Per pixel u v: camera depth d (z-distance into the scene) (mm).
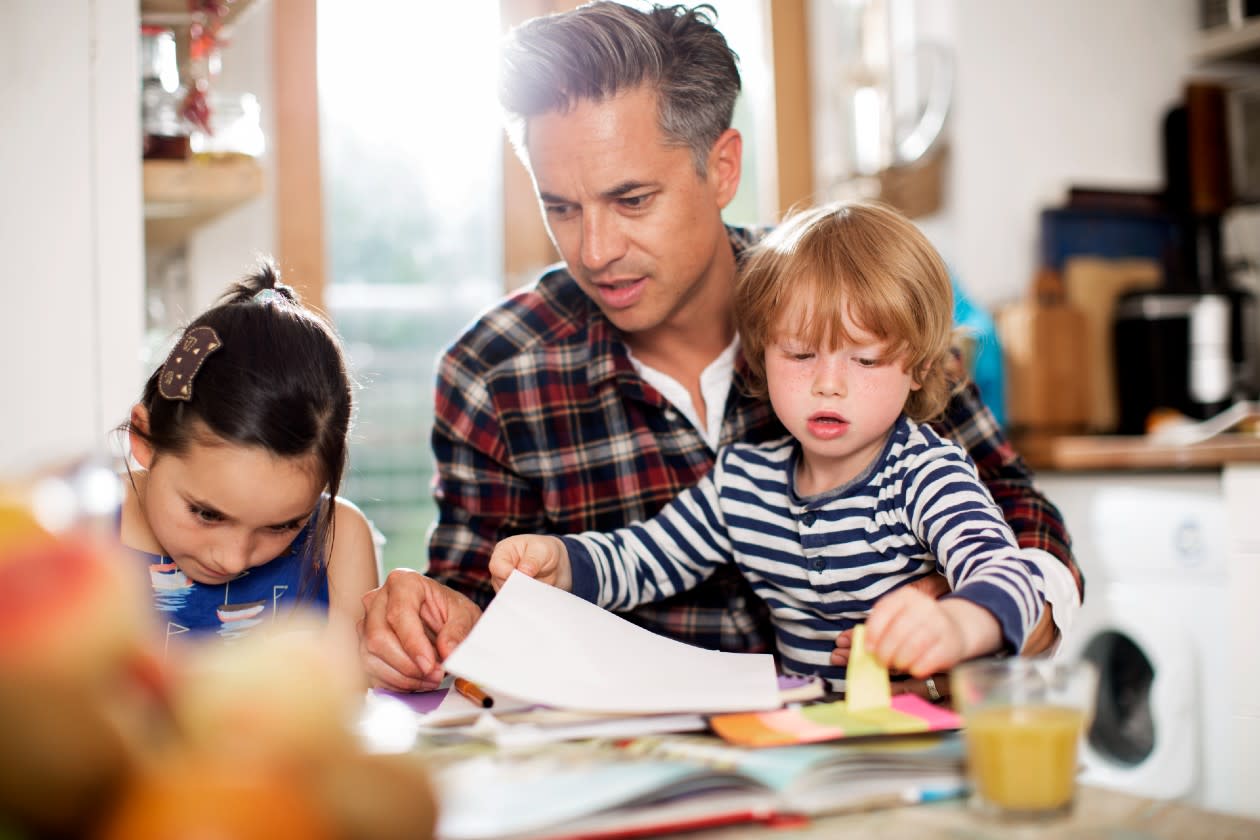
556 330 1425
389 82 2705
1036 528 1239
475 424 1412
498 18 2707
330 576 1302
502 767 652
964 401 1338
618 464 1388
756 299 1124
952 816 611
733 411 1354
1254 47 2979
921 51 2941
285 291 1288
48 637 368
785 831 585
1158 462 2268
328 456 1099
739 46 3082
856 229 1099
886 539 1094
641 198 1171
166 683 428
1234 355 2758
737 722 729
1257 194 2973
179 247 2170
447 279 2863
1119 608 2342
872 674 769
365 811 422
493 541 1416
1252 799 2086
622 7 1186
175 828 371
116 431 1215
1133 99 3035
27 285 1689
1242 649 2107
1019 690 632
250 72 2326
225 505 1044
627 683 792
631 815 569
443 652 977
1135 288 2895
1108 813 613
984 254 2873
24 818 369
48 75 1687
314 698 433
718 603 1335
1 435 1679
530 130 1188
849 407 1067
